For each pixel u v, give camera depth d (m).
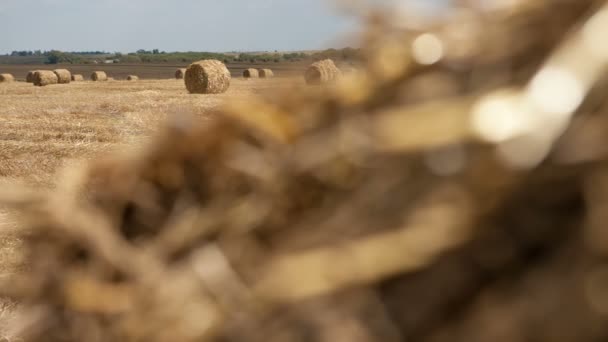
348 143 2.40
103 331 2.82
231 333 2.45
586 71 1.83
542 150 1.85
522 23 2.22
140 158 3.11
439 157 2.06
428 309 2.02
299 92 2.70
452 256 2.00
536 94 1.88
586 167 1.85
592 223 1.80
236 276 2.56
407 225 2.06
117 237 3.02
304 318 2.17
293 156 2.58
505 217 1.96
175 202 2.97
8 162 19.12
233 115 2.76
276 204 2.58
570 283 1.83
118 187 3.11
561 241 1.91
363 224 2.21
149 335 2.63
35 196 3.16
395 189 2.19
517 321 1.89
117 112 31.58
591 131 1.82
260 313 2.31
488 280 1.98
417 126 2.05
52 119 29.00
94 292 2.78
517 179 1.89
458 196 1.98
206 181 2.87
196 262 2.64
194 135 2.88
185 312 2.55
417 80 2.41
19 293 3.26
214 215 2.75
